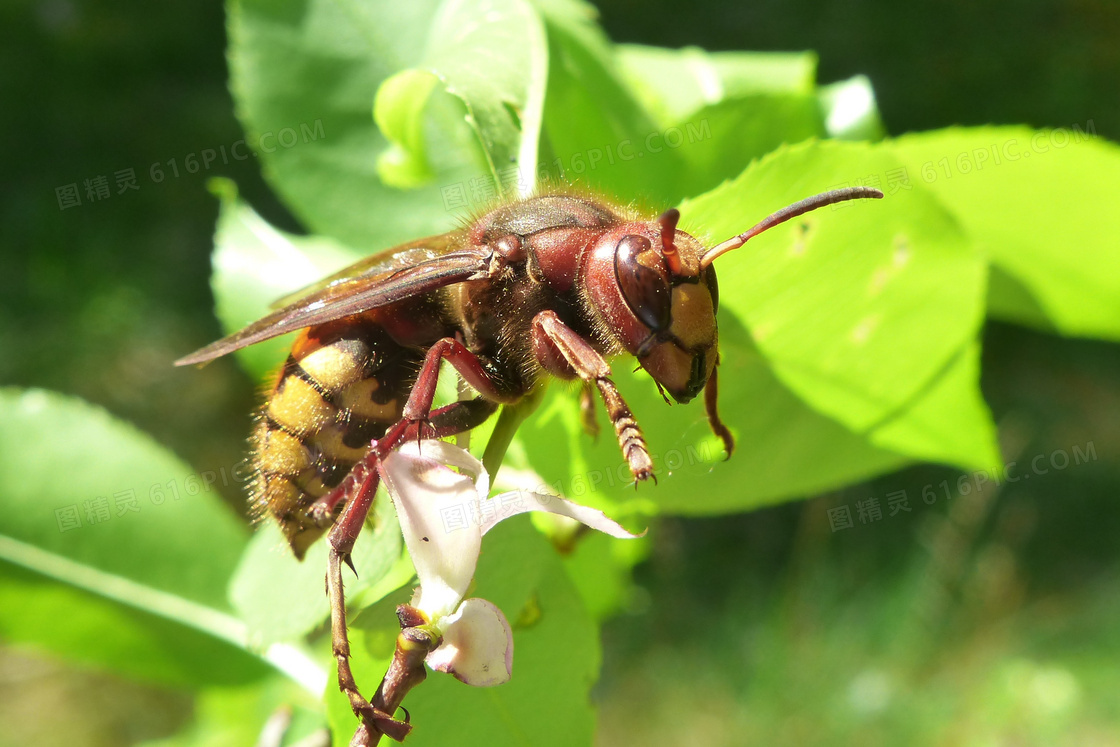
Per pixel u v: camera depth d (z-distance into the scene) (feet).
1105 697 1.26
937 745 1.26
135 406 1.71
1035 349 1.81
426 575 0.46
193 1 2.29
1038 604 1.39
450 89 0.48
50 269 1.86
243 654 0.56
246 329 0.52
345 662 0.47
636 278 0.49
